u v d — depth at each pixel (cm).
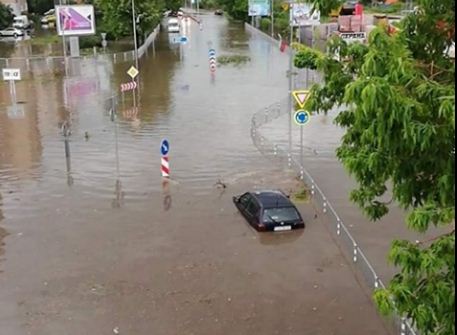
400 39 717
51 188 2244
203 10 14988
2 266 1630
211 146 2802
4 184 2297
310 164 2533
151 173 2408
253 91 4138
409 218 685
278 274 1574
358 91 622
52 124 3250
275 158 2614
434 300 683
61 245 1758
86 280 1551
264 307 1419
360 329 1328
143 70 5153
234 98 3916
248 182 2298
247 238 1794
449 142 650
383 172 725
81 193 2189
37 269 1612
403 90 645
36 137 2986
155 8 7125
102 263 1642
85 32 5284
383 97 603
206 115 3447
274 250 1717
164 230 1859
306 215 1962
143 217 1961
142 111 3559
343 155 807
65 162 2566
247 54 6094
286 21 7269
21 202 2108
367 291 1484
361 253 1592
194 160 2580
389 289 723
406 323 1178
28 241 1786
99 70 5122
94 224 1909
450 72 725
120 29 6775
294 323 1353
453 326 673
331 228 1859
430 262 669
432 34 759
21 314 1396
